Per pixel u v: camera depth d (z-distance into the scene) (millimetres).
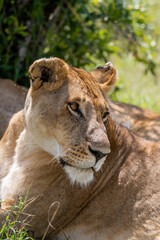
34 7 15211
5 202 9852
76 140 9062
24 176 9961
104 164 10352
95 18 16406
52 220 10078
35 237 9977
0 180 10469
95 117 9227
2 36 15273
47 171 9883
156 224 10219
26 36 15703
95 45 16750
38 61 9227
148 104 19219
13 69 15633
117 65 22000
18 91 13289
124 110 14367
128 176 10477
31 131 9672
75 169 9211
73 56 16547
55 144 9391
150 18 18344
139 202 10328
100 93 9695
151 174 10531
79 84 9367
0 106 12633
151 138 13258
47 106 9328
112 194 10383
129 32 17000
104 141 8961
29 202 9750
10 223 9234
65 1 15797
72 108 9172
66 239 10242
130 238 10211
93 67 17500
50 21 16078
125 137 10852
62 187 9961
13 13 15414
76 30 16406
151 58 17516
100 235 10250
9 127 10820
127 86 21172
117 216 10297
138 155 10758
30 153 10125
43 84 9422
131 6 16938
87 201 10328
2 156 10648
